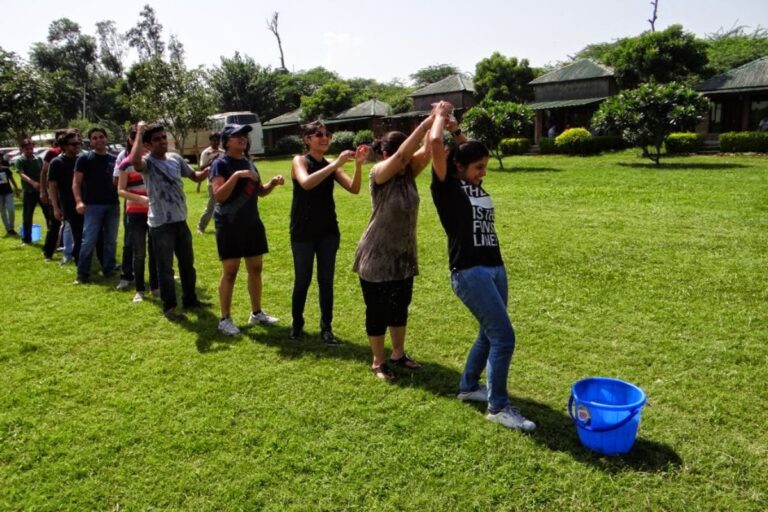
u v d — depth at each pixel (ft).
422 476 9.26
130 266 20.53
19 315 17.58
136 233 18.83
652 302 17.13
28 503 8.82
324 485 9.11
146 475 9.46
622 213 31.50
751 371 12.61
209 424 10.89
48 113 66.80
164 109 88.28
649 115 59.00
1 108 62.54
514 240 25.48
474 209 10.48
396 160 11.30
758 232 25.45
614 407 9.28
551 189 44.27
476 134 65.57
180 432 10.64
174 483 9.23
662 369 12.88
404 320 13.12
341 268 22.20
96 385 12.71
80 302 18.79
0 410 11.65
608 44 150.51
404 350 14.20
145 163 16.02
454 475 9.27
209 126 94.38
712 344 14.08
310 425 10.82
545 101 103.30
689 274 19.54
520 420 10.48
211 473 9.46
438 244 25.31
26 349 14.84
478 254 10.41
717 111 87.10
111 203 21.49
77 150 22.67
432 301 17.99
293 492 8.98
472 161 10.39
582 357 13.65
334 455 9.82
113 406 11.73
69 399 12.09
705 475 9.13
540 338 14.80
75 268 23.76
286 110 161.99
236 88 151.74
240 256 15.28
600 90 97.30
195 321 16.83
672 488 8.84
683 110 57.06
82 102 205.98
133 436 10.53
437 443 10.12
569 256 22.43
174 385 12.58
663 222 28.40
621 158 70.79
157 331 16.03
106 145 21.11
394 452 9.89
